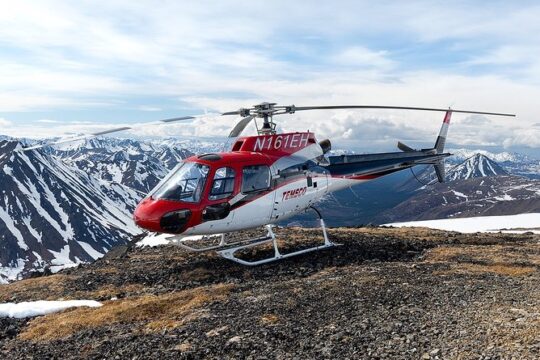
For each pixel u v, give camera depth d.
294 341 9.00
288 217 19.36
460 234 25.75
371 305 11.12
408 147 23.53
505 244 21.80
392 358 7.70
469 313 9.82
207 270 17.22
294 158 19.12
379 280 13.63
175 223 16.17
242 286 14.53
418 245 20.59
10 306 13.55
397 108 17.30
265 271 16.77
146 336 10.20
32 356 9.77
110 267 18.69
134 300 13.68
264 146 18.48
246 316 10.88
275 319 10.48
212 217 16.67
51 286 16.44
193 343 9.24
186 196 16.31
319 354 8.20
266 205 17.98
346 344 8.57
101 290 15.69
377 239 21.98
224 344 9.05
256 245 18.77
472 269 15.26
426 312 10.23
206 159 16.95
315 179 19.67
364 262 17.47
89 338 10.70
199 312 11.67
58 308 13.51
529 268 15.30
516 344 7.52
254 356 8.36
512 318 9.08
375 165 21.83
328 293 12.47
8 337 11.77
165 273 17.20
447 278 13.75
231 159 17.20
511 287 12.30
